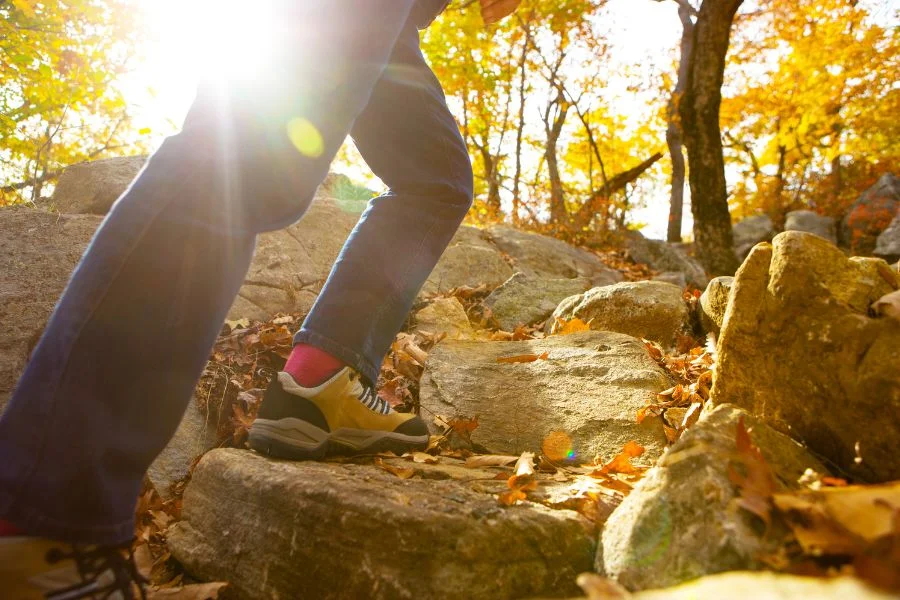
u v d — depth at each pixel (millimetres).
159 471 1849
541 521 1095
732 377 1289
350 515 1113
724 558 842
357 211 3738
